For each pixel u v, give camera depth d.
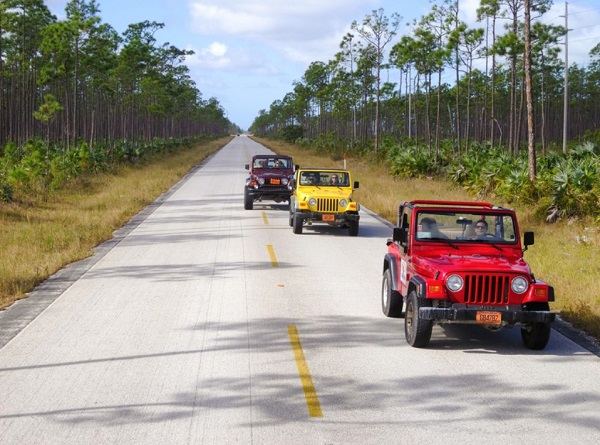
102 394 6.95
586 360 8.27
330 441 5.84
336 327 9.59
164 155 66.00
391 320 10.04
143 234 18.77
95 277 12.95
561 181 20.41
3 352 8.35
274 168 25.33
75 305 10.74
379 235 19.09
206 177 42.28
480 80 69.69
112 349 8.48
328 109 99.56
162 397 6.87
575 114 106.69
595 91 95.38
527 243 9.17
